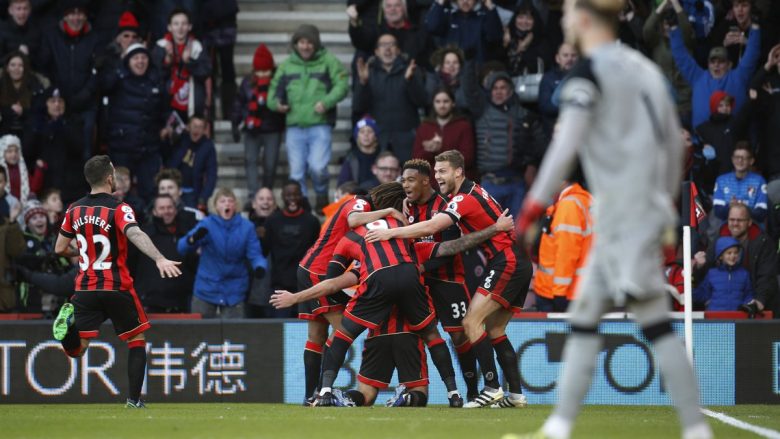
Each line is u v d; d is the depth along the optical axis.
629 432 19.33
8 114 45.28
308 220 40.47
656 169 14.10
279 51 54.56
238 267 39.34
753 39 44.62
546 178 13.60
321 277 31.41
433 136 43.03
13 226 38.81
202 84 47.97
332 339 29.59
